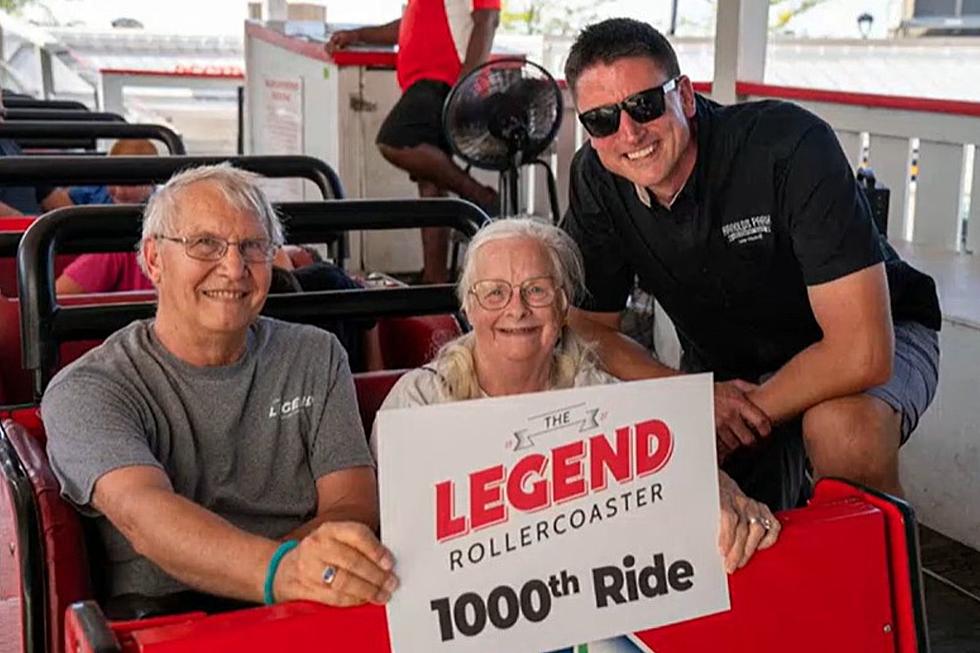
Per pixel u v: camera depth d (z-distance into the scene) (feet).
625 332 16.97
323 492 7.23
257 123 26.16
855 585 6.16
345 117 21.25
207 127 35.45
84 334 8.09
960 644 10.16
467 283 7.20
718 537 5.81
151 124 15.78
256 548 5.69
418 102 18.28
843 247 7.63
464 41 18.07
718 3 18.90
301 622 5.01
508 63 15.87
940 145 16.24
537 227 7.23
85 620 4.91
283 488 7.21
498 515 5.34
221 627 4.92
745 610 5.89
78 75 37.63
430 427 5.20
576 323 9.00
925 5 37.24
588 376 7.57
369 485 7.29
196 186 6.69
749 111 7.95
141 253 6.91
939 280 14.05
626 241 8.62
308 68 22.75
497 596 5.34
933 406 12.39
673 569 5.71
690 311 8.79
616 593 5.57
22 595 6.22
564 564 5.47
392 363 10.45
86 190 17.04
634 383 5.57
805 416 8.05
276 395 7.14
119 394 6.65
